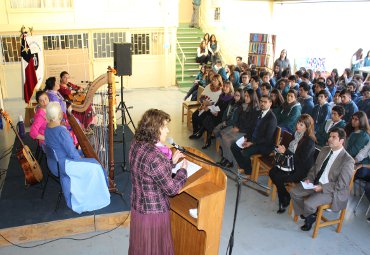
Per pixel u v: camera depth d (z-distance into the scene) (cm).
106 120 516
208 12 1328
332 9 1124
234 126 587
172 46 1156
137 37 1109
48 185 471
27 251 367
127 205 425
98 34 1057
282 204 449
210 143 667
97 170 383
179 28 1344
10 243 377
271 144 512
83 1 1002
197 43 1298
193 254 321
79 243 382
